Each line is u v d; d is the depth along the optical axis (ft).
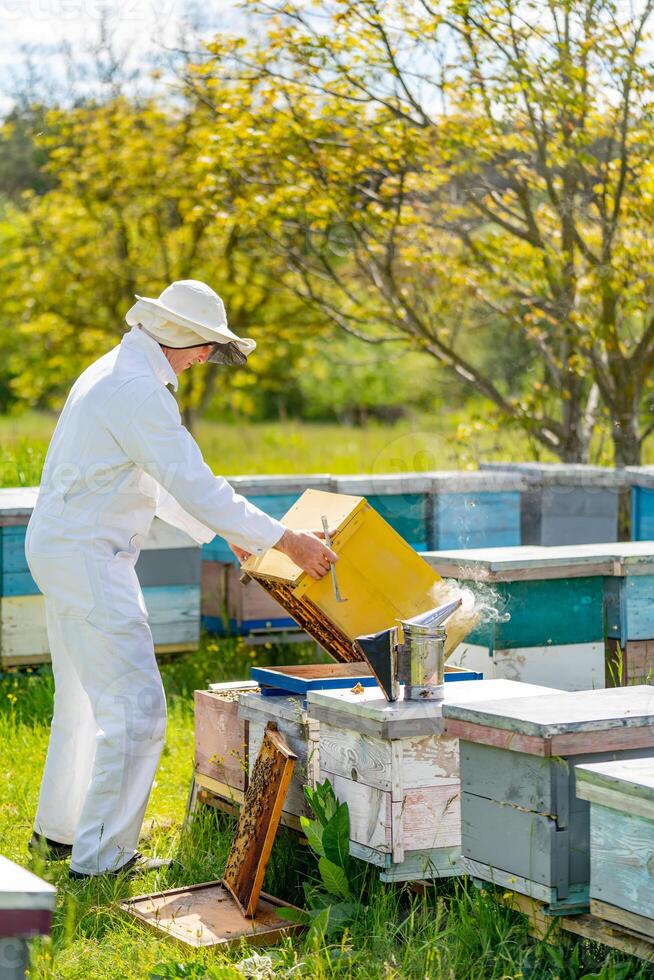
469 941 9.70
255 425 96.22
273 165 31.37
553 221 30.01
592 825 8.71
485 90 26.76
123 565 12.52
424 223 31.37
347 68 28.02
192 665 21.66
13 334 61.41
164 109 43.68
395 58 27.73
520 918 9.93
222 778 13.30
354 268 38.42
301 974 9.49
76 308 53.62
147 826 13.92
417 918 10.43
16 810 14.33
